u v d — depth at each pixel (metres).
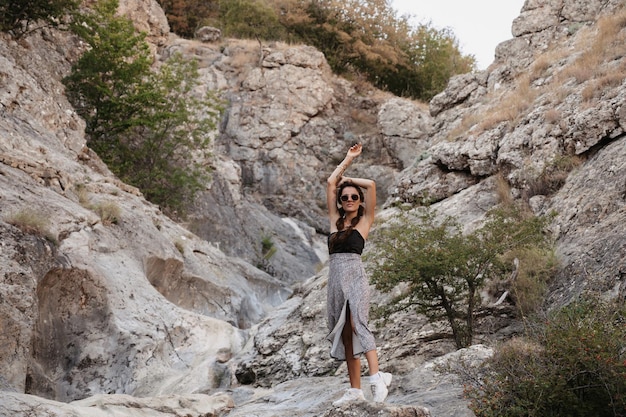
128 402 7.98
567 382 6.00
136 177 21.80
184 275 15.69
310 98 33.69
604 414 5.82
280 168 31.81
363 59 39.69
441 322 9.90
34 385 10.22
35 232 11.22
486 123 14.88
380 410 5.26
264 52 34.50
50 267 10.94
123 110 21.22
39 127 16.17
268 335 11.85
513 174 12.80
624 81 11.98
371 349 5.38
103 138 21.67
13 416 6.32
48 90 18.11
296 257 25.75
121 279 12.61
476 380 6.53
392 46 40.59
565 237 10.25
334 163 32.84
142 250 14.38
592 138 11.57
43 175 13.87
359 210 5.78
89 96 20.91
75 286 11.52
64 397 10.64
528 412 5.83
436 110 19.25
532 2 18.94
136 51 21.70
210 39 35.88
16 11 19.27
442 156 14.86
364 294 5.51
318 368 10.40
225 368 11.54
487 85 18.64
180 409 8.29
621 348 6.04
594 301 7.45
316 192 31.72
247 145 32.03
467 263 9.38
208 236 23.05
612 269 8.59
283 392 9.38
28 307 9.86
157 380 11.17
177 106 23.41
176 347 12.17
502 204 12.53
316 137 33.19
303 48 34.97
